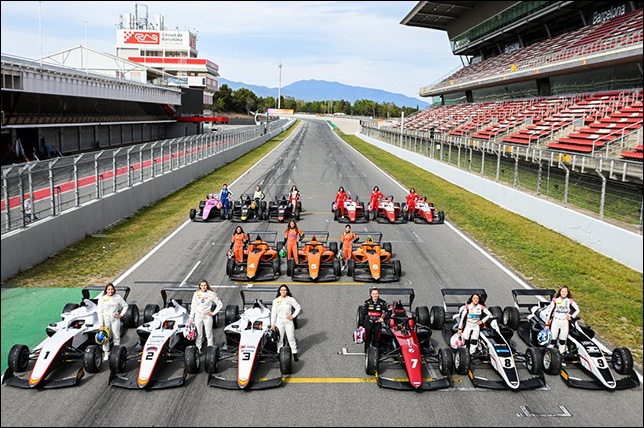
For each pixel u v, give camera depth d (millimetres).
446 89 75562
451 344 10523
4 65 33719
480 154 41906
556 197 24234
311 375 10148
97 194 21953
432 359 10672
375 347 10672
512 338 11992
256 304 11281
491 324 10844
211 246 19312
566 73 46000
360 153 62344
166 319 10641
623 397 9469
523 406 9109
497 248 19547
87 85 46062
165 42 126062
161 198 29438
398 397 9359
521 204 25406
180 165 34938
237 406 8977
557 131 38281
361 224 23734
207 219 23922
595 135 33188
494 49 75750
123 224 22766
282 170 43969
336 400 9211
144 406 8945
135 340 11539
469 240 20875
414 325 10789
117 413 8711
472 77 65562
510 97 60562
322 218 24922
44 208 19312
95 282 15000
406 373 10312
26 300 13531
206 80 127188
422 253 18859
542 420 8656
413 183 36781
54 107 43250
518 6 60719
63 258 17344
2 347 10930
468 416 8758
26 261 16188
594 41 44281
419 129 65938
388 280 15547
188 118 78062
